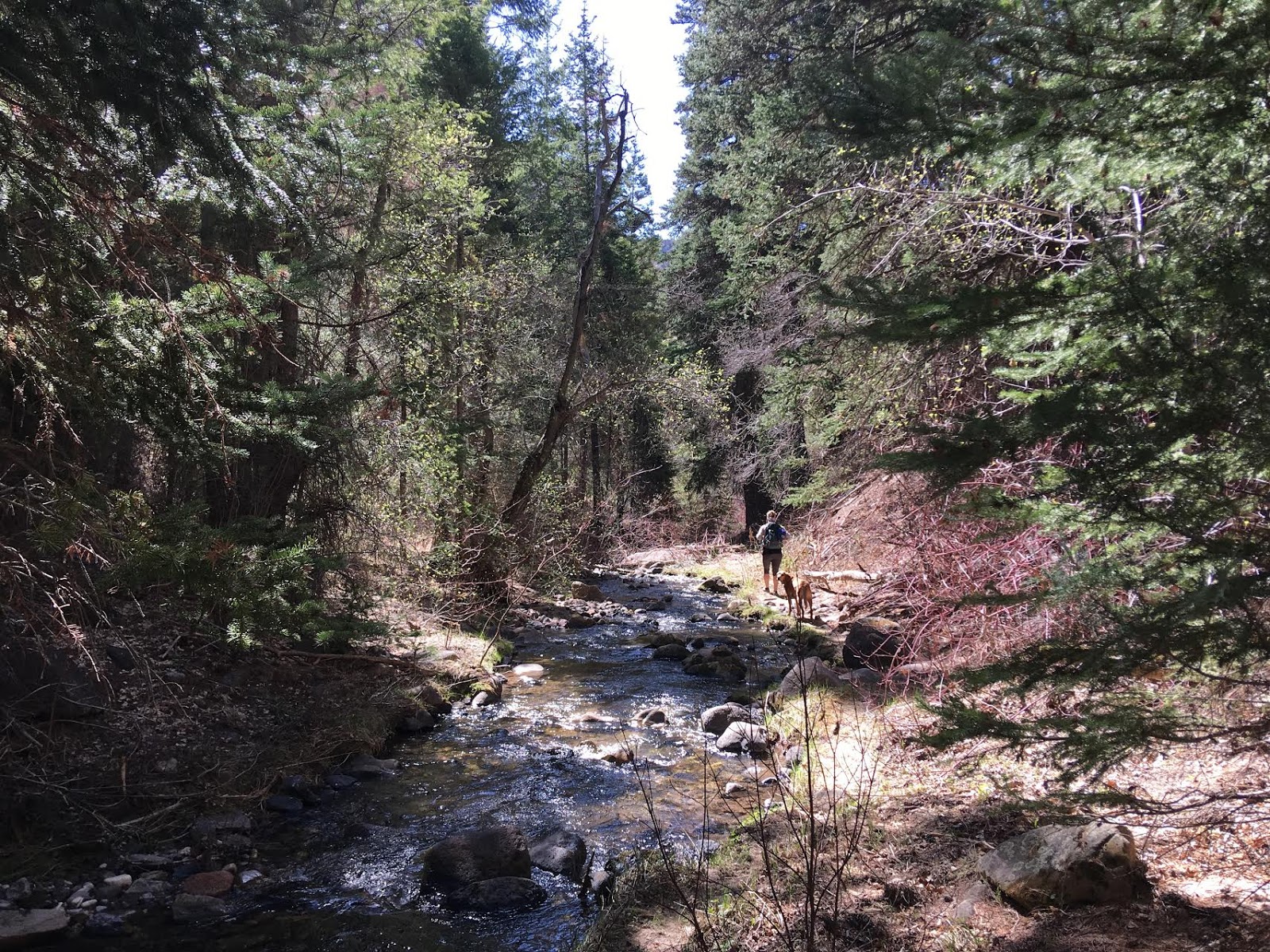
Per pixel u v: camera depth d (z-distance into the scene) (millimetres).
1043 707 4902
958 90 2930
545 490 15953
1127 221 5121
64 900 4938
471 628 12945
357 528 10188
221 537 4895
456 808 6570
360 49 6477
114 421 5039
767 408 15602
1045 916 3650
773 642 12961
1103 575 2801
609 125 16766
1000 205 7312
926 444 2697
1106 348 2893
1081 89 2820
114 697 6914
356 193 9344
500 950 4539
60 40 3477
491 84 25328
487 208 17953
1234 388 2473
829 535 13719
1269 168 2850
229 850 5727
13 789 5660
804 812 5293
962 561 7152
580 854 5574
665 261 30688
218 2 4000
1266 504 2740
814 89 3152
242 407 5320
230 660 8266
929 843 4562
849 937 3777
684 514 29609
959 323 2848
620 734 8531
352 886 5293
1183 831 4031
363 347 10391
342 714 8133
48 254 4281
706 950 3787
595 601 17719
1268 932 3154
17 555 5637
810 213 12164
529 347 18422
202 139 4098
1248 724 3098
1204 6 2633
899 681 7887
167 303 4680
